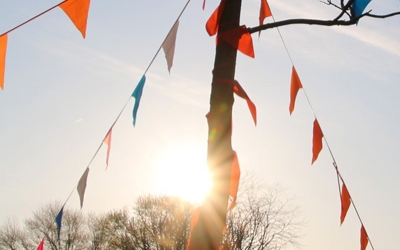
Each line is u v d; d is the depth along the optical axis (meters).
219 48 4.61
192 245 4.27
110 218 28.08
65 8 4.59
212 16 4.66
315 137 5.54
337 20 4.87
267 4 5.33
